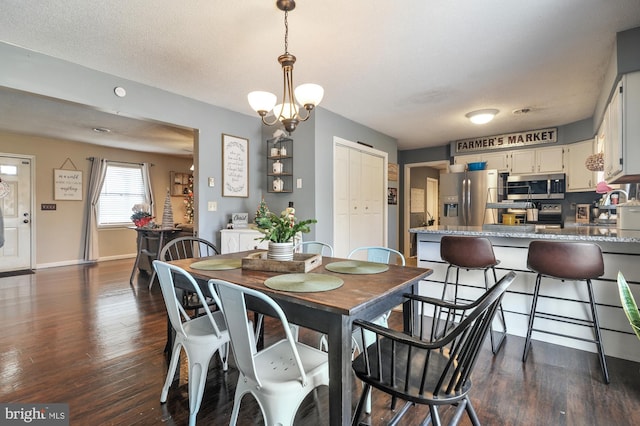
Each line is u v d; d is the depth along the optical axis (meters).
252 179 4.25
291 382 1.30
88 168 6.18
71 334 2.74
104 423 1.64
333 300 1.29
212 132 3.78
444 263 3.20
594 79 3.04
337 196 4.22
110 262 6.19
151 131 5.03
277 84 3.15
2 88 2.40
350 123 4.44
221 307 1.38
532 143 5.00
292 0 1.88
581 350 2.46
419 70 2.84
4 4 1.91
